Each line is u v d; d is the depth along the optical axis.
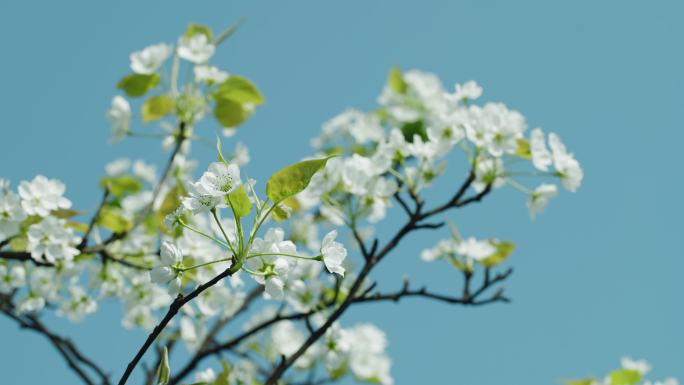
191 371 5.66
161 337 5.78
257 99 5.98
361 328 6.95
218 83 5.94
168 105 5.92
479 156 5.15
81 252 5.26
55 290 5.74
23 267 5.68
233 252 3.17
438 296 5.31
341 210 5.43
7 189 4.91
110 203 6.66
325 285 5.97
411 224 5.18
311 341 4.76
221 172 3.16
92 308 6.07
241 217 3.18
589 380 5.38
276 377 4.62
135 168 7.77
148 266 5.97
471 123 5.07
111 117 6.11
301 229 6.91
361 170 5.37
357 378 6.93
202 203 3.16
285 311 7.38
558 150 5.21
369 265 5.08
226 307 6.21
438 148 5.18
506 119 5.09
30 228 4.89
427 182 5.39
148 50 5.91
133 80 5.84
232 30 6.09
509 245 5.87
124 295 5.94
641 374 5.45
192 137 6.07
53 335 5.69
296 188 3.21
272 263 3.25
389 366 6.99
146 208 5.71
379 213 5.65
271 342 7.01
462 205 5.20
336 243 3.30
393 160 5.53
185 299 3.11
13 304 5.88
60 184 4.95
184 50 5.92
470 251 5.89
